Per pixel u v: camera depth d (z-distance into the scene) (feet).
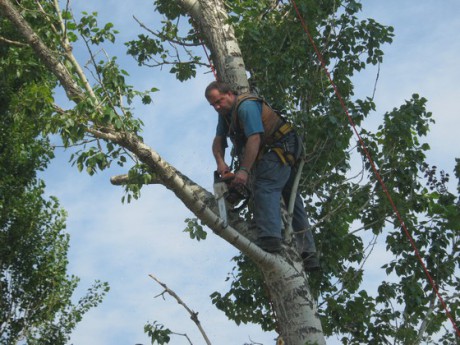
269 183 23.39
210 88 23.63
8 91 55.98
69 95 24.16
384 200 29.17
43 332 73.97
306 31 28.32
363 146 27.94
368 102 27.53
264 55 27.73
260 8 29.12
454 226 29.81
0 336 72.33
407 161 29.09
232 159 24.59
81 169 23.20
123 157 23.32
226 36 27.50
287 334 23.53
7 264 73.77
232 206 23.43
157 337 24.57
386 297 29.91
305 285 23.90
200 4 28.19
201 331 23.25
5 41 28.04
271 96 27.76
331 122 26.07
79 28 26.45
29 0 27.78
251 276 31.73
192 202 22.43
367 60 29.40
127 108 23.47
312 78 28.27
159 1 36.55
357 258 30.14
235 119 23.36
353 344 29.71
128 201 22.89
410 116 28.84
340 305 29.66
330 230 29.25
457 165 31.14
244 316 31.68
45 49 24.72
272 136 23.72
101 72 24.18
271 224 23.12
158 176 22.63
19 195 73.36
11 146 70.69
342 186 28.86
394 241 30.35
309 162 26.91
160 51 36.32
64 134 23.32
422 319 29.53
